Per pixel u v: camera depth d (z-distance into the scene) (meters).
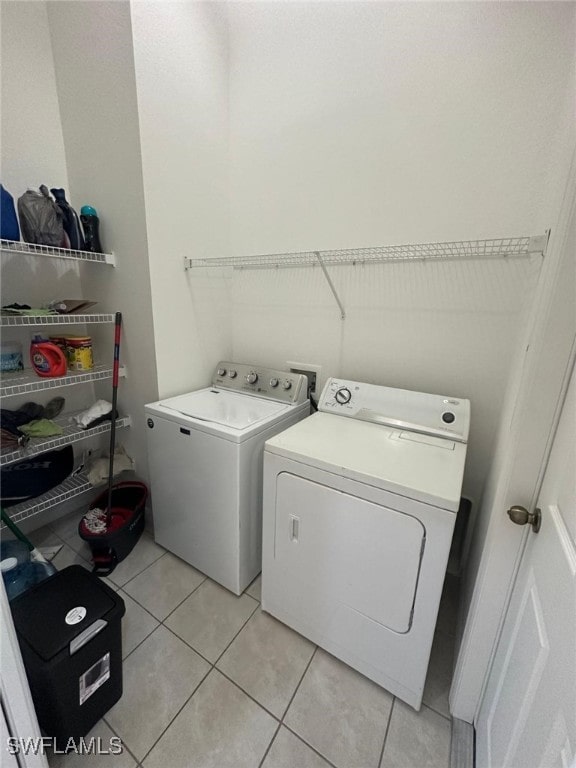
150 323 1.67
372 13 1.44
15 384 1.45
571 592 0.53
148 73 1.43
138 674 1.22
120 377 1.88
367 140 1.55
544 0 1.15
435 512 0.95
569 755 0.45
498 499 0.92
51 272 1.77
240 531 1.46
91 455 2.04
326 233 1.74
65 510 2.04
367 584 1.12
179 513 1.66
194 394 1.87
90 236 1.62
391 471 1.07
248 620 1.44
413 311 1.60
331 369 1.88
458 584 1.67
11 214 1.35
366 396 1.57
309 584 1.26
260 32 1.71
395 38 1.42
